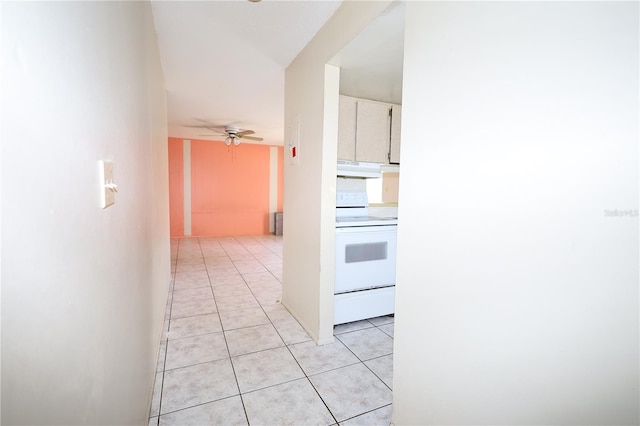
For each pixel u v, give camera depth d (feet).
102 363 2.40
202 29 6.64
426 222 3.83
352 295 7.77
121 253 3.03
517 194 2.73
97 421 2.28
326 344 7.01
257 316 8.45
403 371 4.34
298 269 8.13
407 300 4.23
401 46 5.62
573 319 2.40
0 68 1.24
